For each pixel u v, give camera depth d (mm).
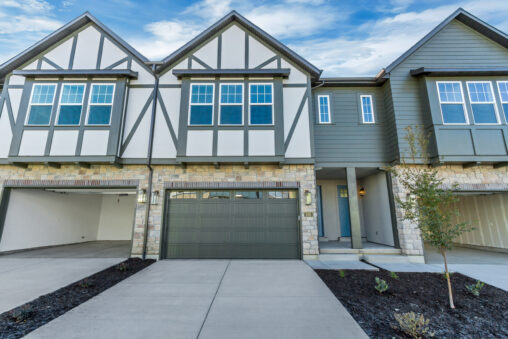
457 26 7586
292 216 6918
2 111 7059
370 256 6543
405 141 6887
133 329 2873
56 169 7012
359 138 7586
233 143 6691
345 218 9398
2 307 3504
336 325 2984
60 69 7195
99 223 11961
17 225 7574
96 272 5418
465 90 6949
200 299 3848
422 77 7148
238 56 7395
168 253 6742
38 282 4695
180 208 6965
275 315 3277
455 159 6465
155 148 6941
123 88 7035
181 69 7230
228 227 6871
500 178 6805
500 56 7328
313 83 7805
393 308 3498
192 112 6926
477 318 3176
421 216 3830
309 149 6910
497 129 6660
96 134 6723
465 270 5617
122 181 6941
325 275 5145
